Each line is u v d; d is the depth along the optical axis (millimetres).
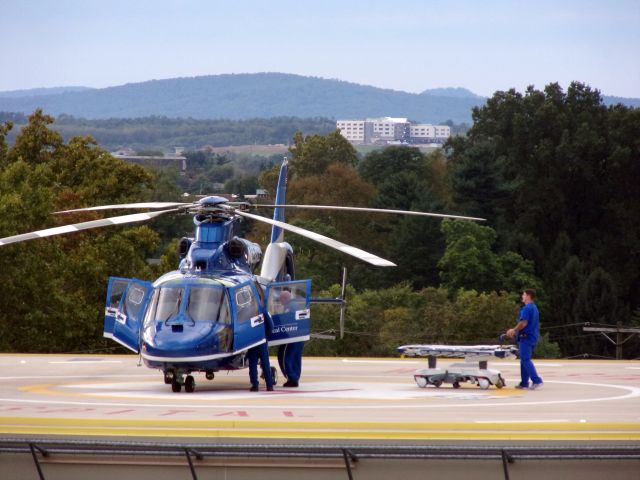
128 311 60562
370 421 39781
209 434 36062
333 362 91000
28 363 84688
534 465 34219
